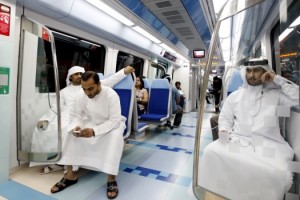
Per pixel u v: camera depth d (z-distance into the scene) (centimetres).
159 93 492
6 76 223
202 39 666
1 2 212
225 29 481
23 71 257
